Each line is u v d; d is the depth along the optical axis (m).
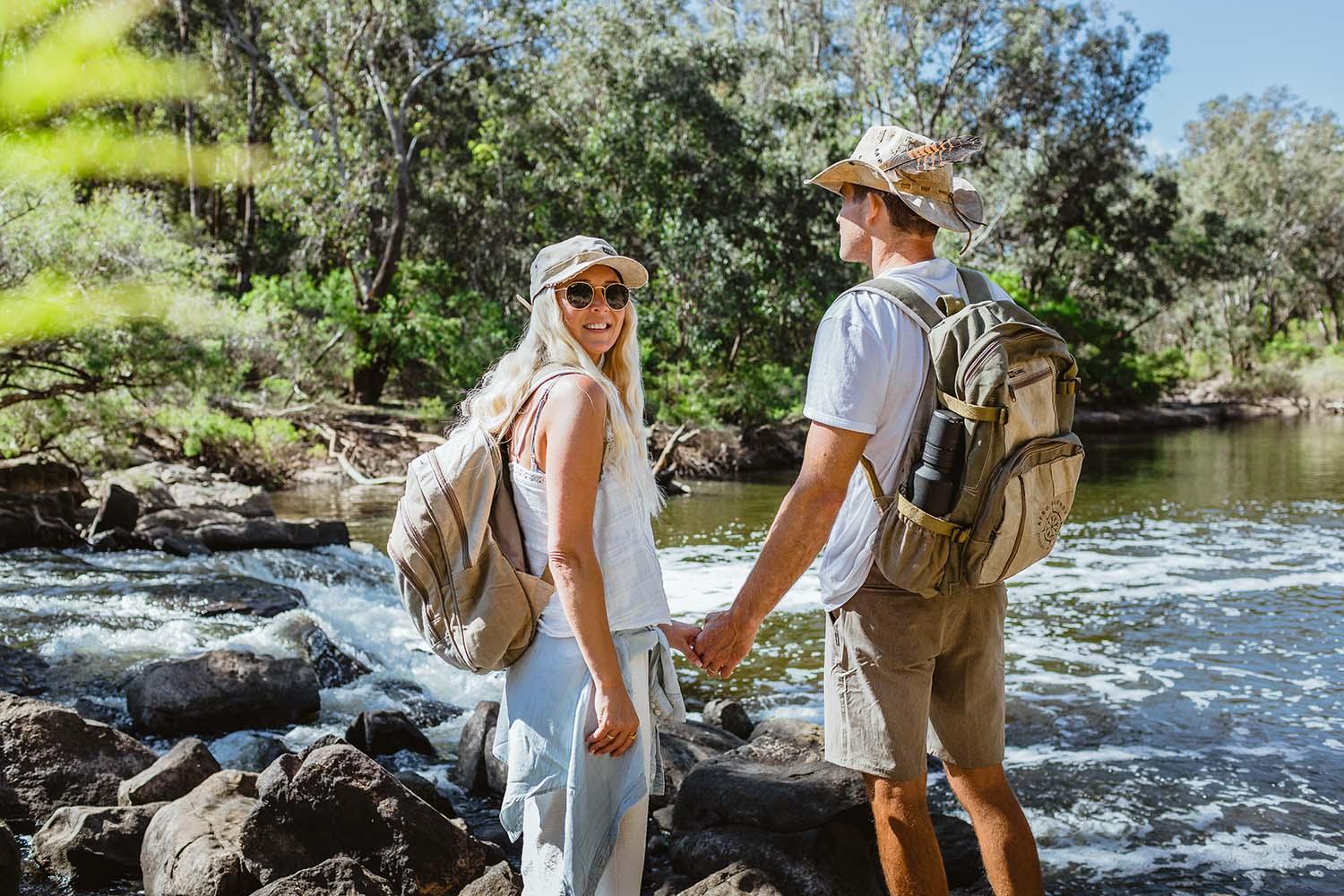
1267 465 21.88
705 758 4.55
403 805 3.42
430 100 27.16
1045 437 2.47
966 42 34.44
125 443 15.10
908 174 2.63
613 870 2.36
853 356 2.50
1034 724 5.67
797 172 25.27
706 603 8.92
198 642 6.45
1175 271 47.06
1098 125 37.16
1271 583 9.56
